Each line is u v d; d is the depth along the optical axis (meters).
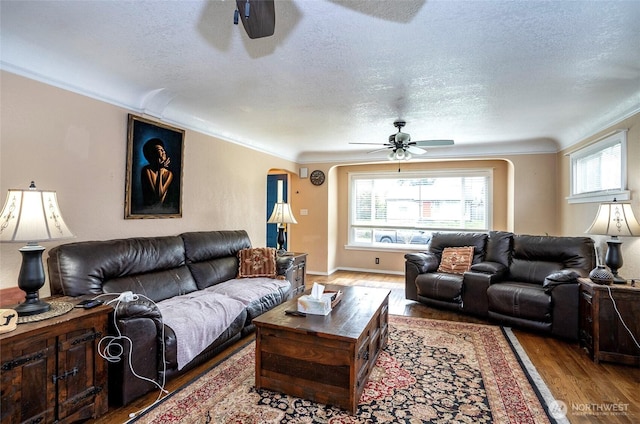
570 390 2.26
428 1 1.74
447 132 4.58
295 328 2.13
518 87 2.95
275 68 2.60
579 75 2.68
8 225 1.72
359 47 2.25
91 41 2.21
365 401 2.11
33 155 2.36
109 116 2.90
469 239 4.62
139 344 2.09
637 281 2.85
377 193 6.75
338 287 3.32
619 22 1.92
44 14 1.90
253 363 2.64
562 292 3.17
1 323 1.56
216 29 2.05
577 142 4.35
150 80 2.86
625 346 2.62
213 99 3.31
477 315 3.83
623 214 2.80
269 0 1.29
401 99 3.28
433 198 6.35
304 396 2.12
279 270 3.99
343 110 3.63
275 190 7.05
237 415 1.96
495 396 2.18
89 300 2.08
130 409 2.01
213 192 4.16
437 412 2.00
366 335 2.28
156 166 3.34
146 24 2.00
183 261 3.36
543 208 5.10
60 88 2.52
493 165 5.93
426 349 2.94
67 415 1.78
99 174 2.82
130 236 3.10
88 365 1.89
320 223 6.47
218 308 2.78
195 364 2.51
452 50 2.28
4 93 2.20
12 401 1.56
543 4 1.76
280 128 4.39
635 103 3.10
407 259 4.53
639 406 2.07
